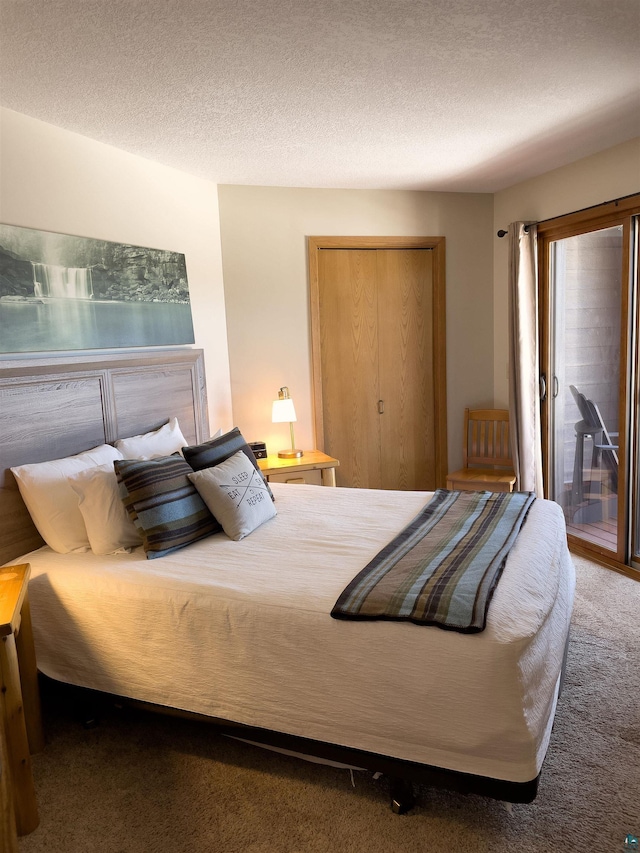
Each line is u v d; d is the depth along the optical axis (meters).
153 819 2.01
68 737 2.48
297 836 1.92
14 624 1.92
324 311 4.72
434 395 4.96
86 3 1.97
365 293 4.77
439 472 4.99
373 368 4.85
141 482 2.62
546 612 1.98
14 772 1.95
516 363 4.38
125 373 3.33
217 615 2.15
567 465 4.41
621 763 2.15
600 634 3.04
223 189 4.35
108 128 3.12
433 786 1.99
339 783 2.15
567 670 2.73
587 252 4.03
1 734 1.74
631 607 3.33
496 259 4.88
